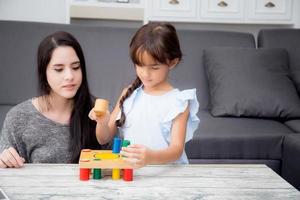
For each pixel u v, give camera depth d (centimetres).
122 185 87
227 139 182
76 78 113
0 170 95
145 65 103
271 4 273
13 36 226
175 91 121
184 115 112
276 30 252
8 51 224
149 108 119
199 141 180
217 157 183
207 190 86
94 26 237
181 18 268
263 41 249
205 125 194
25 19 267
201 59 237
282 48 240
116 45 232
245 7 271
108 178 91
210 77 227
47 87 119
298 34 250
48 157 119
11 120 121
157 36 102
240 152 184
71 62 111
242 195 83
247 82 216
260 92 212
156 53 100
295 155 173
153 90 121
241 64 223
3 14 263
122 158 91
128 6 263
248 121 203
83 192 83
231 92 214
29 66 224
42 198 79
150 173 95
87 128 121
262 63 224
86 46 230
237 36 247
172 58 104
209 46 240
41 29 230
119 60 230
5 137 121
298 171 171
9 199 78
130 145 95
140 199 80
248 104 209
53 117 123
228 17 271
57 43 112
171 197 82
